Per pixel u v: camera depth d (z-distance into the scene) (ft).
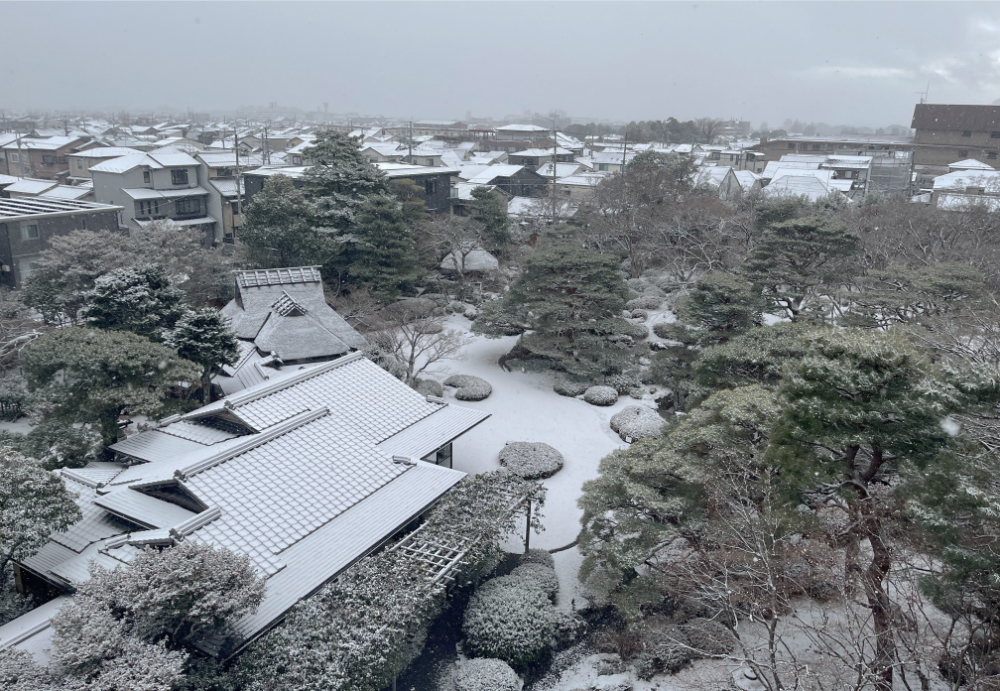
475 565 72.64
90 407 89.20
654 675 66.33
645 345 139.85
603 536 74.69
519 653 68.08
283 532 68.44
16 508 62.85
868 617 56.54
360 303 145.69
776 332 98.27
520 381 135.13
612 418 118.52
